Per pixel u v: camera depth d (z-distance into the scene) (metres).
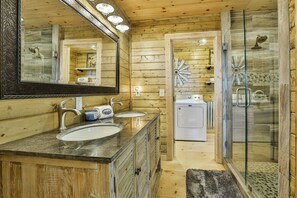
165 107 3.15
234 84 2.91
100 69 2.09
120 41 2.73
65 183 0.89
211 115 4.91
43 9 1.24
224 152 2.98
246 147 2.72
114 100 2.51
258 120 2.78
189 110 4.25
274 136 2.71
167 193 2.17
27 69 1.11
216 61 2.99
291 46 1.19
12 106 1.04
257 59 2.87
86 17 1.77
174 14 2.96
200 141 4.20
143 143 1.58
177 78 4.93
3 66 0.94
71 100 1.59
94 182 0.87
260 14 2.84
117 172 0.96
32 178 0.93
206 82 4.84
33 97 1.14
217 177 2.47
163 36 3.14
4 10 0.95
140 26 3.20
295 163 1.15
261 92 2.84
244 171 2.42
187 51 4.90
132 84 3.24
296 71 1.13
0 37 0.93
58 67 1.41
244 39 2.87
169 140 3.12
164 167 2.85
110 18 2.26
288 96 1.22
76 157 0.85
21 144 1.00
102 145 1.00
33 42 1.16
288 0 1.22
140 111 2.86
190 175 2.54
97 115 1.82
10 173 0.95
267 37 2.84
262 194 1.91
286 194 1.23
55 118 1.39
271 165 2.58
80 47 1.70
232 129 2.88
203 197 2.02
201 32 2.99
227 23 2.89
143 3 2.60
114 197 0.91
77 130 1.43
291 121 1.20
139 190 1.42
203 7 2.76
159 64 3.16
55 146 0.98
